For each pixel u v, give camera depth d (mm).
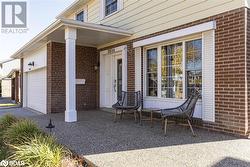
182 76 7145
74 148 4664
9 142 4836
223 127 5879
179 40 7234
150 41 8016
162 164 3805
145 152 4414
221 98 5922
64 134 5852
